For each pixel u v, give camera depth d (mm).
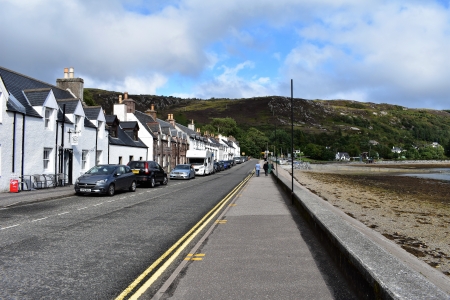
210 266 5656
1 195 15586
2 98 16703
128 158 31297
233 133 148000
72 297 4355
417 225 12758
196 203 14484
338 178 46594
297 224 9484
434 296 2980
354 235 5668
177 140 46625
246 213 11602
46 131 19750
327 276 5086
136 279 5039
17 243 7160
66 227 8945
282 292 4465
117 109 36125
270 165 41219
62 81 27625
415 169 88000
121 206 13320
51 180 19703
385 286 3250
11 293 4465
